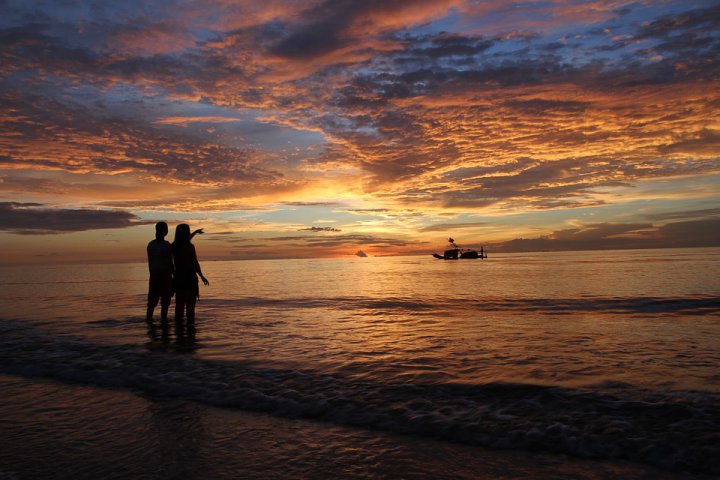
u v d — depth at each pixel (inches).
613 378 186.2
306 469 123.4
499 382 185.5
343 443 139.4
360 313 424.5
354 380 196.7
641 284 669.9
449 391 177.5
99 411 174.7
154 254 377.1
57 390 203.0
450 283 821.2
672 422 138.4
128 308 485.1
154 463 129.4
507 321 358.6
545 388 175.3
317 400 174.9
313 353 250.2
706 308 411.5
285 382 197.5
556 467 118.0
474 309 442.6
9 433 155.2
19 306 525.0
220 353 253.8
